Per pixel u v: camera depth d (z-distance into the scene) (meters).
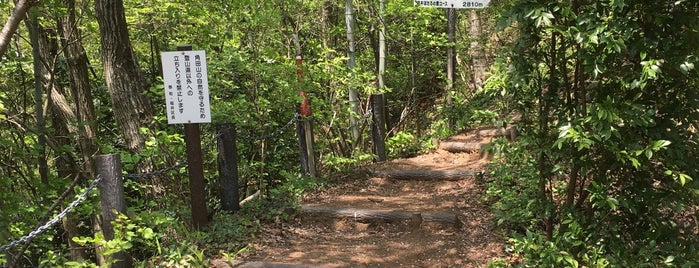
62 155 6.04
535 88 3.33
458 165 6.61
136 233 4.18
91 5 7.08
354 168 6.64
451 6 6.27
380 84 8.50
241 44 6.30
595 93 3.22
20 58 6.19
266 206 5.07
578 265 3.36
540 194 3.63
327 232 4.77
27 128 5.35
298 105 6.35
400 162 6.91
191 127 4.42
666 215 3.60
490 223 4.62
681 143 3.07
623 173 3.28
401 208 5.08
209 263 3.88
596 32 2.77
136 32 8.20
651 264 3.14
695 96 3.00
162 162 5.28
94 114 6.79
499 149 3.66
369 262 3.98
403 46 10.03
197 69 4.30
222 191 4.97
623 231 3.48
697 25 2.82
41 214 4.56
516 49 3.27
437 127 9.26
